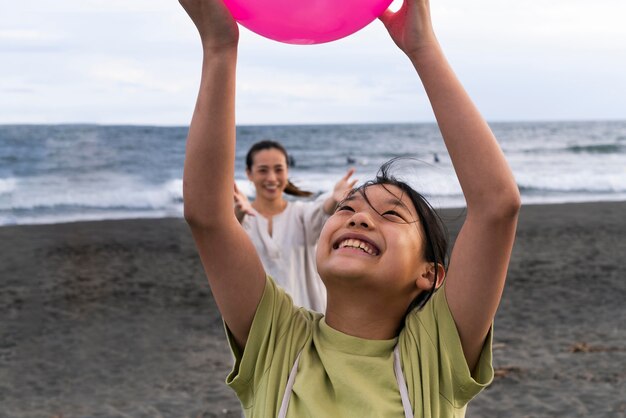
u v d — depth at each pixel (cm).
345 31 217
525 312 1013
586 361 809
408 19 223
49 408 687
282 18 211
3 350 850
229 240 227
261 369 229
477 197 216
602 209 2020
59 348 859
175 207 2280
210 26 214
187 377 766
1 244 1452
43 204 2250
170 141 3469
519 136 4712
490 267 218
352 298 227
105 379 763
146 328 935
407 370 220
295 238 567
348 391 216
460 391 222
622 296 1099
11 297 1071
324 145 4266
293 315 237
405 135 4544
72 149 3297
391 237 224
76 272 1230
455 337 222
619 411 671
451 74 221
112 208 2244
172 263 1300
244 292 231
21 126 3459
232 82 217
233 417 662
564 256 1380
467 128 216
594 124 5572
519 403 691
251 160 584
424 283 233
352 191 243
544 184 2847
